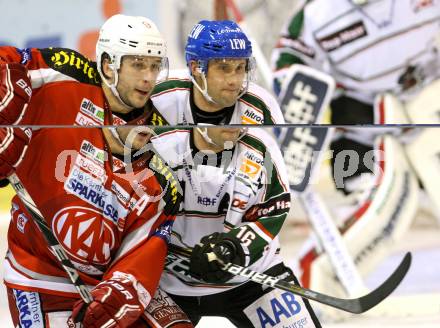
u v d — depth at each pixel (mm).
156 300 10258
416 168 16359
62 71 10188
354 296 15328
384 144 16281
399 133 16328
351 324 14672
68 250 9938
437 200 16344
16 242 10297
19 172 9969
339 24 16281
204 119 10688
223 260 10258
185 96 10695
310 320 10664
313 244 15758
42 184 9969
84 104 10180
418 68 16469
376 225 15797
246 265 10469
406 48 16344
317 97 16078
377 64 16359
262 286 10922
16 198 10305
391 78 16453
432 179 16281
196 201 10703
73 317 9594
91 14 22188
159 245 10008
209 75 10336
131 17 10211
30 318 9938
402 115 16453
